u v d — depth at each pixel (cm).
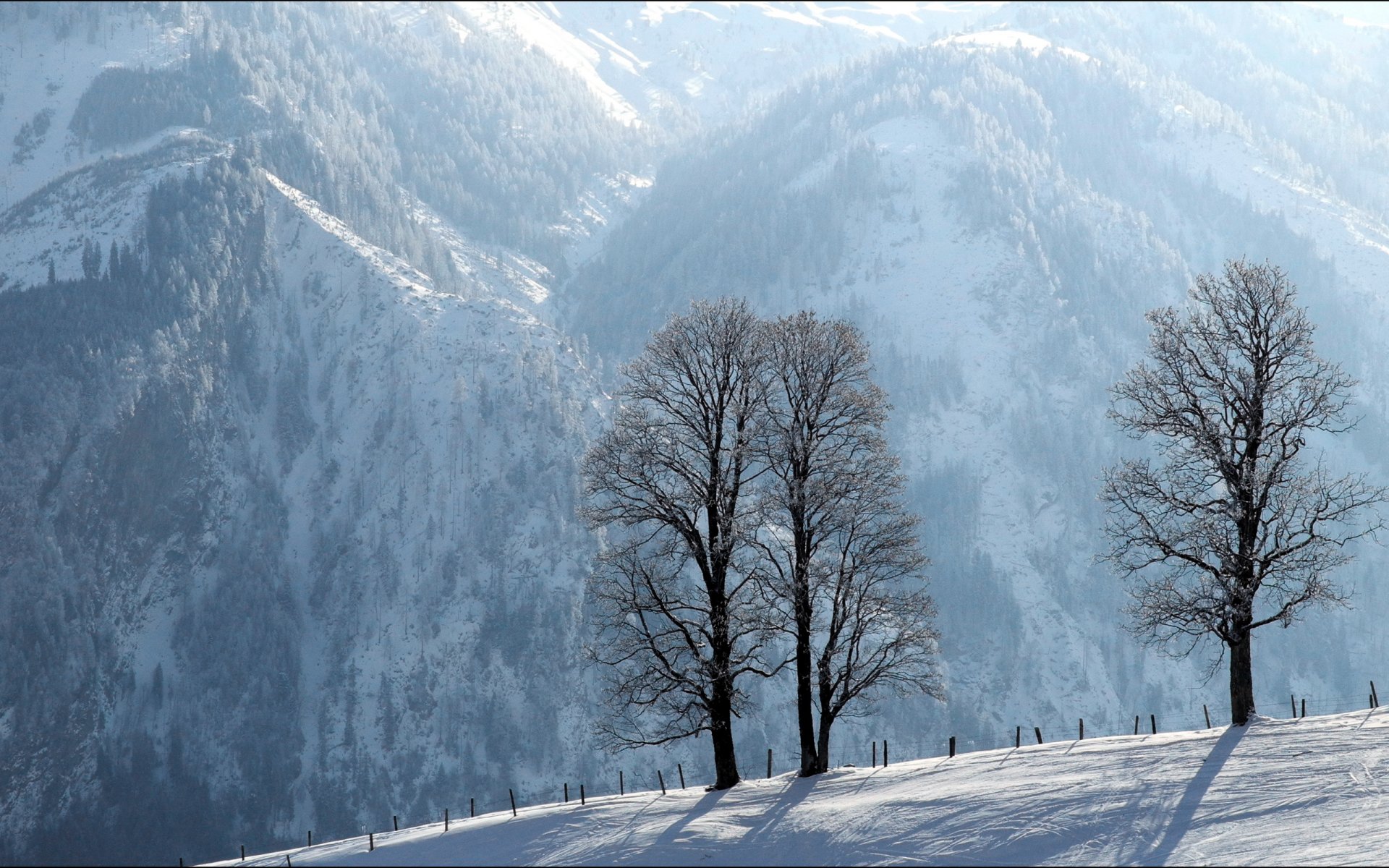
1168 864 2394
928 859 2605
